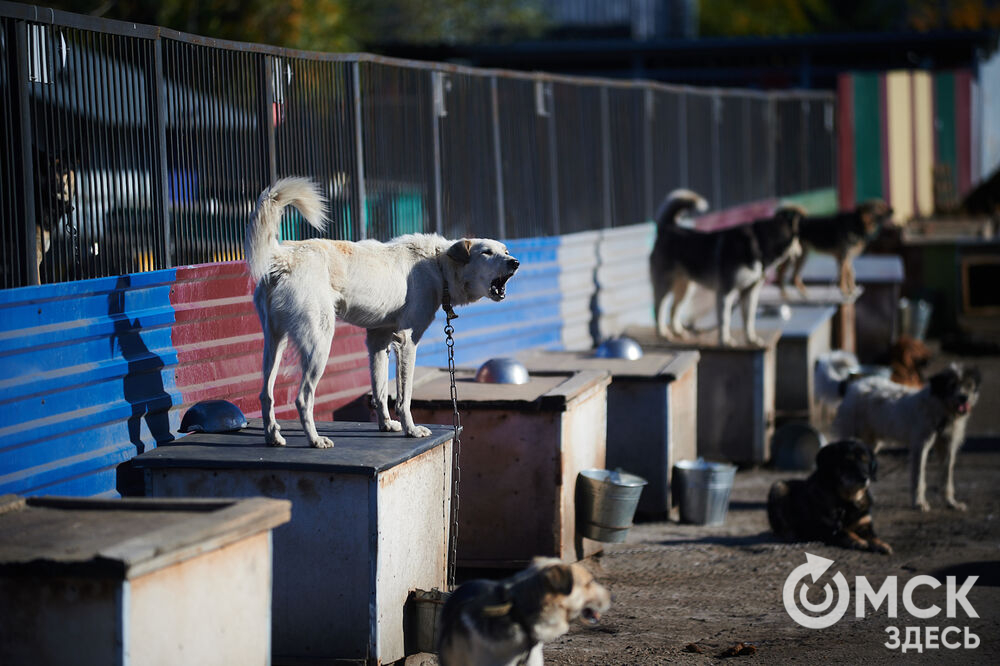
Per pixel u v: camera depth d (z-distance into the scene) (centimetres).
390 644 669
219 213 848
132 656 467
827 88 3784
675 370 1120
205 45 812
